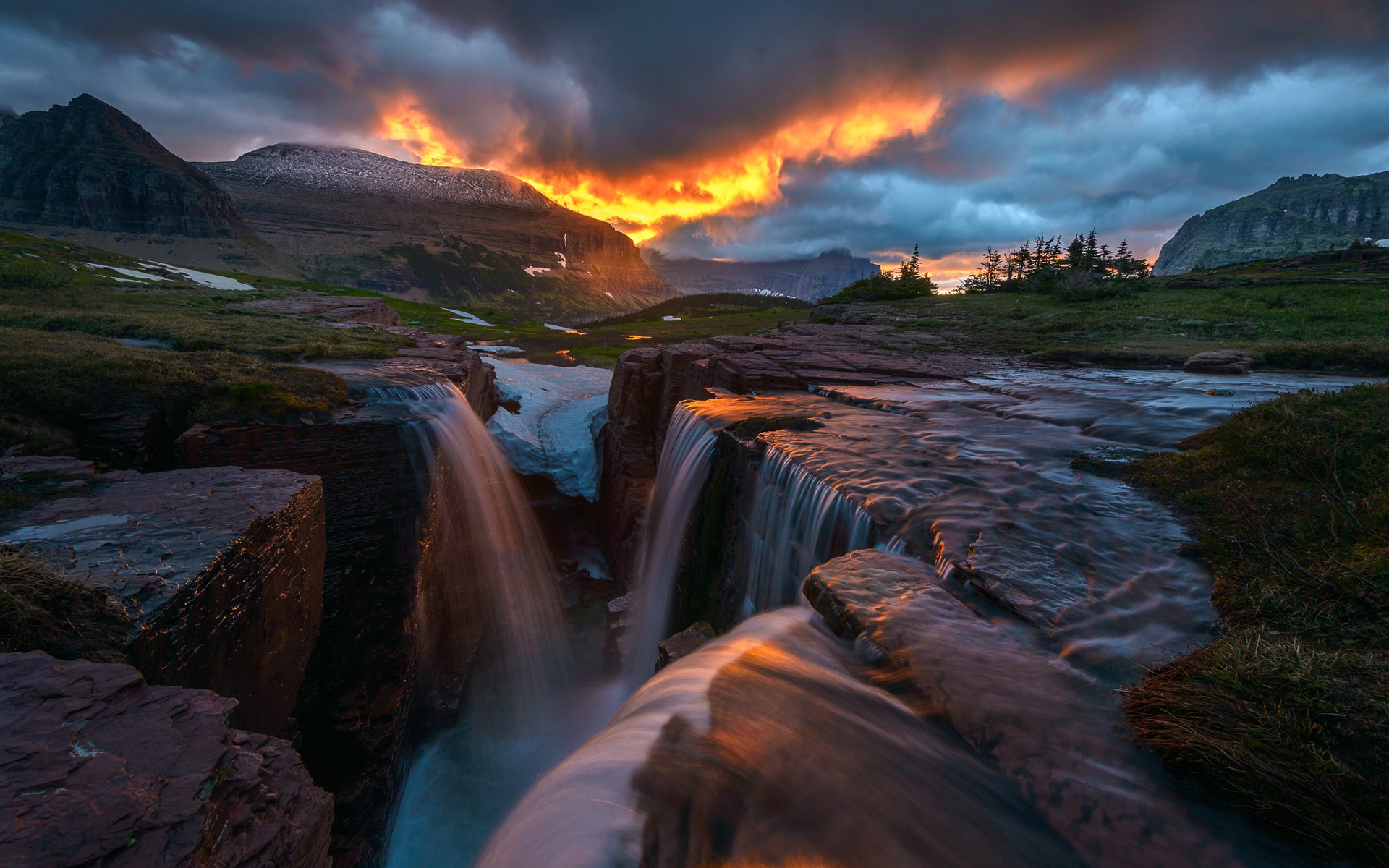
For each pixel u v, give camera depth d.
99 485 7.50
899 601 4.89
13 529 6.09
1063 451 9.06
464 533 17.19
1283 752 2.89
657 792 3.28
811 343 23.42
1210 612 4.64
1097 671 3.96
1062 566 5.33
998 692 3.73
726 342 22.53
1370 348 14.68
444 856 10.95
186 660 5.32
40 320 19.45
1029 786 3.11
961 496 7.12
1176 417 10.53
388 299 76.69
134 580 5.26
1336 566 4.57
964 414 11.85
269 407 12.55
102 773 3.06
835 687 4.02
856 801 3.11
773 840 2.93
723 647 4.99
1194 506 6.49
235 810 3.22
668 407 21.05
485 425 24.25
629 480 20.84
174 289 39.91
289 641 7.76
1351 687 3.20
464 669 15.12
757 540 9.69
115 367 12.08
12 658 3.82
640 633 14.95
